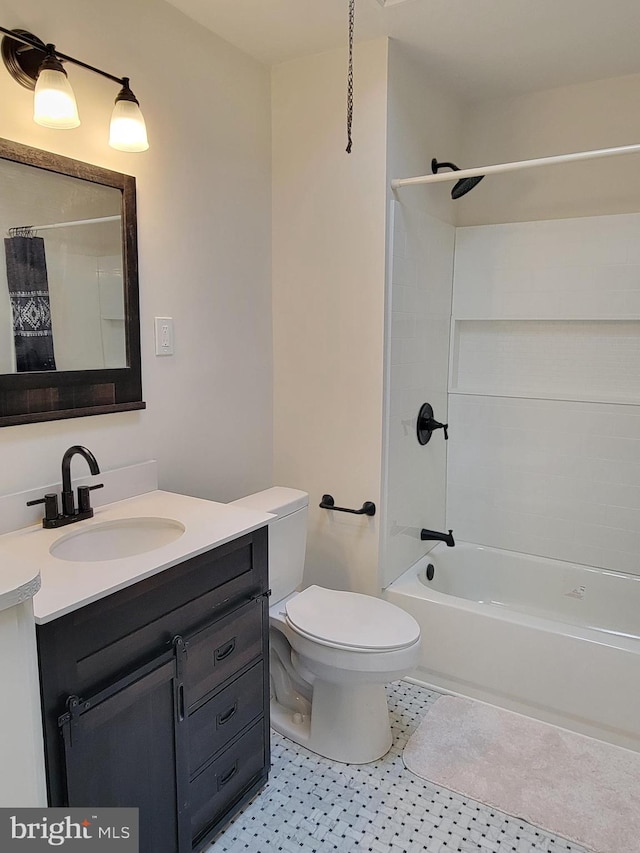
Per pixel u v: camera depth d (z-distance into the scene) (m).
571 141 2.63
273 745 2.05
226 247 2.29
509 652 2.21
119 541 1.72
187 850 1.53
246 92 2.31
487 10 1.96
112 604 1.27
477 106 2.80
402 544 2.61
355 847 1.62
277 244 2.53
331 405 2.48
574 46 2.22
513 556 2.93
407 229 2.40
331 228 2.37
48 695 1.15
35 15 1.56
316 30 2.11
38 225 1.60
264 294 2.52
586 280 2.62
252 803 1.77
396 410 2.45
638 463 2.63
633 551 2.69
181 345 2.12
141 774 1.38
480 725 2.15
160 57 1.93
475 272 2.86
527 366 2.88
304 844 1.63
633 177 2.52
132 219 1.87
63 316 1.69
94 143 1.75
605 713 2.04
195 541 1.52
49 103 1.43
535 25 2.06
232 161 2.27
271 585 2.11
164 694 1.42
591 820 1.72
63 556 1.57
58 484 1.71
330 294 2.42
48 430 1.70
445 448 3.02
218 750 1.62
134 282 1.89
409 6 1.93
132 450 1.97
